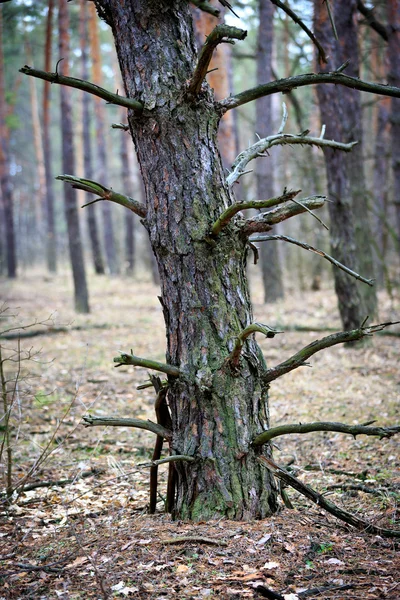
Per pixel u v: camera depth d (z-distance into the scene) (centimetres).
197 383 333
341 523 354
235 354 324
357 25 1023
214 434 336
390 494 418
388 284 1206
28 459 540
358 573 288
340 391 752
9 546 346
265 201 295
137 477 492
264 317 1297
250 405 342
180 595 272
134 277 2644
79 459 542
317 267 1808
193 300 336
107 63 3522
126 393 781
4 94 2709
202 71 311
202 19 1192
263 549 308
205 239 330
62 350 1046
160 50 330
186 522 342
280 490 370
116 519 382
